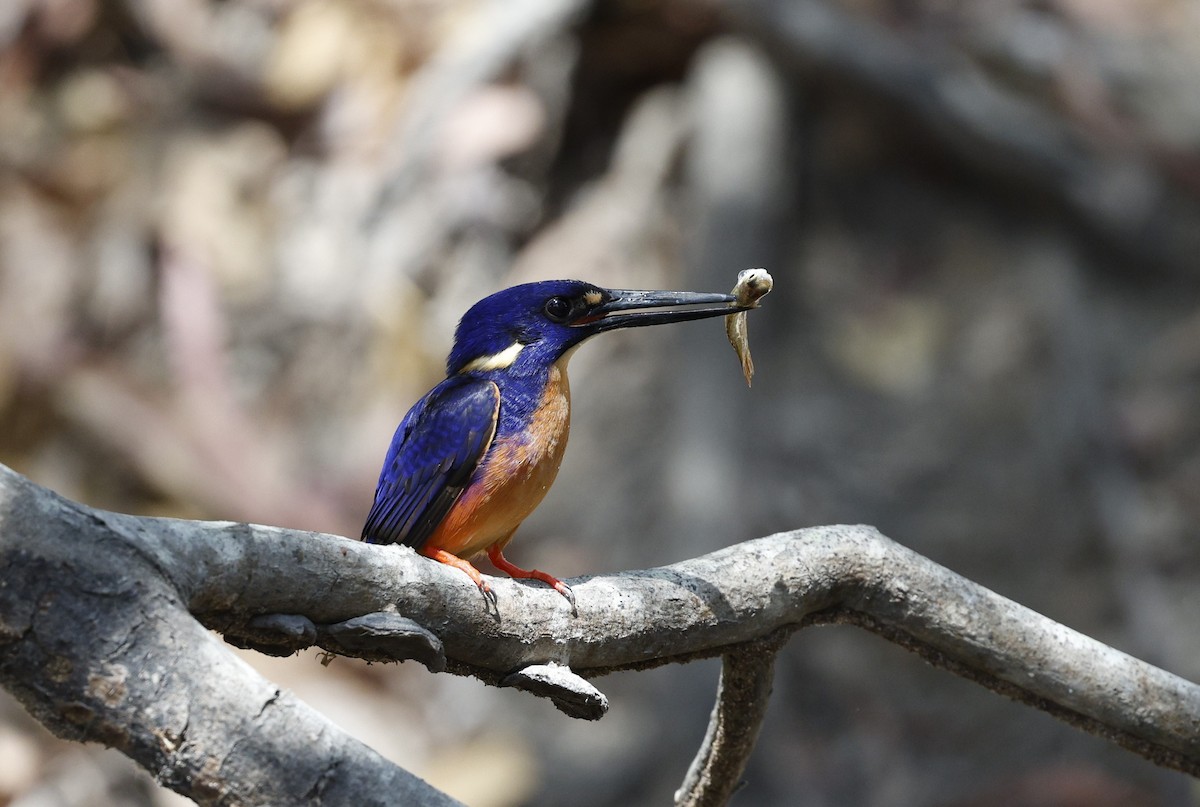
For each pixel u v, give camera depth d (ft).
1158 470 40.86
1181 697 17.49
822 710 38.75
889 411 41.60
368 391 43.34
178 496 41.14
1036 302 42.73
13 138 46.83
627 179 45.65
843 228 44.83
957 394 41.81
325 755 11.66
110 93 47.88
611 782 37.27
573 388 42.52
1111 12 47.88
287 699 11.71
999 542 39.78
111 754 35.76
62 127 47.24
